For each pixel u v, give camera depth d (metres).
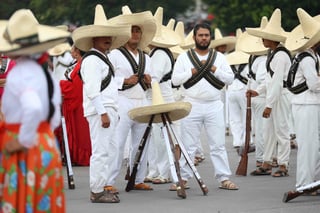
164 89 23.61
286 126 24.78
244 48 26.34
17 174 13.41
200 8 52.59
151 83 21.67
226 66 21.53
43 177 13.48
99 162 19.78
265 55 26.12
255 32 23.70
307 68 20.05
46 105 13.59
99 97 19.20
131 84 21.27
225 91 35.59
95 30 19.20
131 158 22.03
